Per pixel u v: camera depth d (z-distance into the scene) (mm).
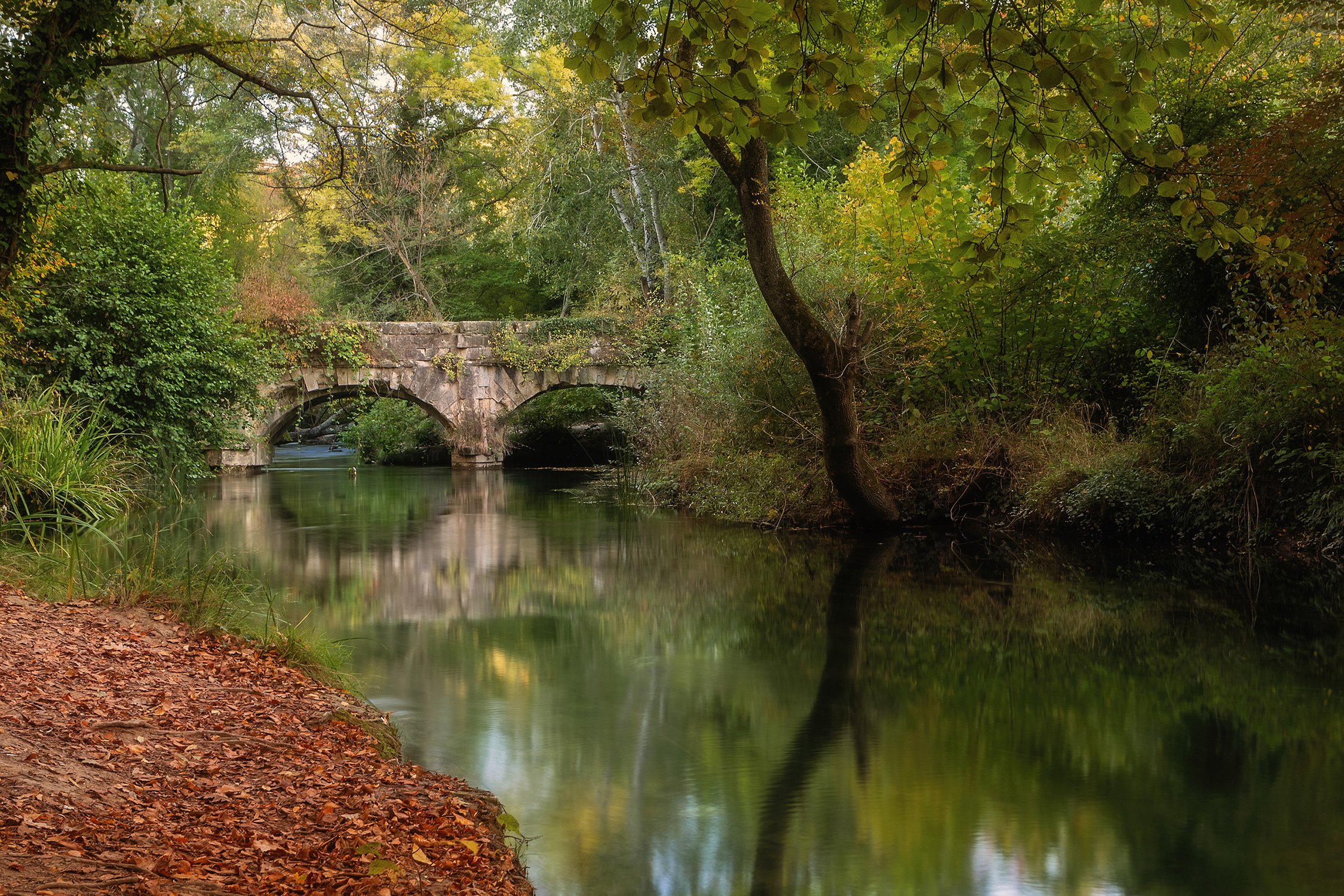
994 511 14719
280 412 27688
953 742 5652
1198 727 5902
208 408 19047
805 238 17047
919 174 4094
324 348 27562
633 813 4570
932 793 4863
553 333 29328
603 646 8117
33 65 11555
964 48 7820
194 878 2975
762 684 6902
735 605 9750
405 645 8109
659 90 3795
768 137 3777
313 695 5828
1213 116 13836
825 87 3793
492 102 28250
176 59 16344
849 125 3811
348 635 8492
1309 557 11234
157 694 5137
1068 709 6297
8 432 12930
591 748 5484
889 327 15141
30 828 3125
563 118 29922
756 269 12289
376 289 38375
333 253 39406
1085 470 13383
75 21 11711
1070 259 14203
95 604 7109
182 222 18750
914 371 15648
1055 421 14578
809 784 4965
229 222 32406
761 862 4062
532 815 4520
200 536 14195
